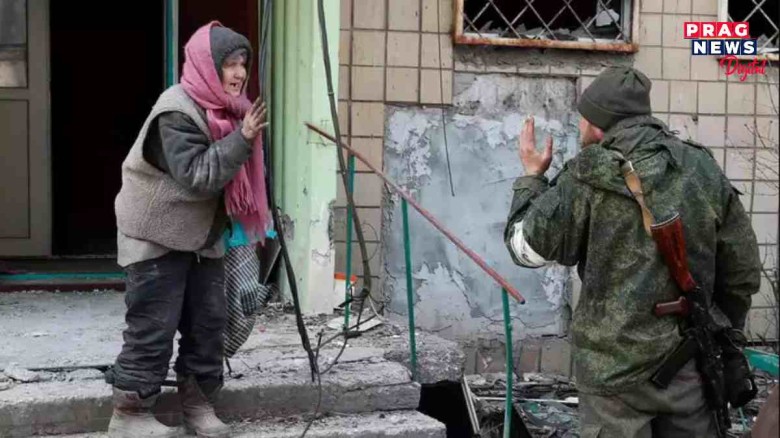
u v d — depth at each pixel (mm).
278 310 5383
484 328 6312
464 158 6234
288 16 5438
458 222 6246
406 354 4598
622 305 3090
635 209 3098
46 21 6473
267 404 4090
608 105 3211
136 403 3617
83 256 6836
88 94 8969
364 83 6020
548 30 6289
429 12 6090
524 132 3434
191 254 3580
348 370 4328
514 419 5262
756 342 6461
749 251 3244
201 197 3461
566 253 3201
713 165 3242
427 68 6109
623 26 6387
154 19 9094
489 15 6508
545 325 6398
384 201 6094
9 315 5242
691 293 3096
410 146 6148
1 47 6434
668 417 3145
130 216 3490
